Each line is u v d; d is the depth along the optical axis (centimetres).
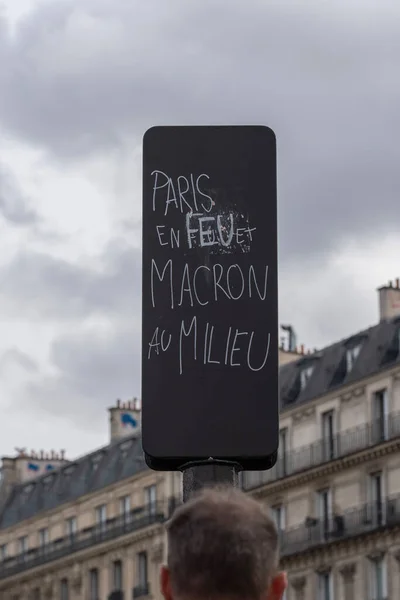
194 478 1170
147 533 10081
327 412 8631
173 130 1227
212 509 659
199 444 1173
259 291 1202
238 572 647
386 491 8000
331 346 8969
